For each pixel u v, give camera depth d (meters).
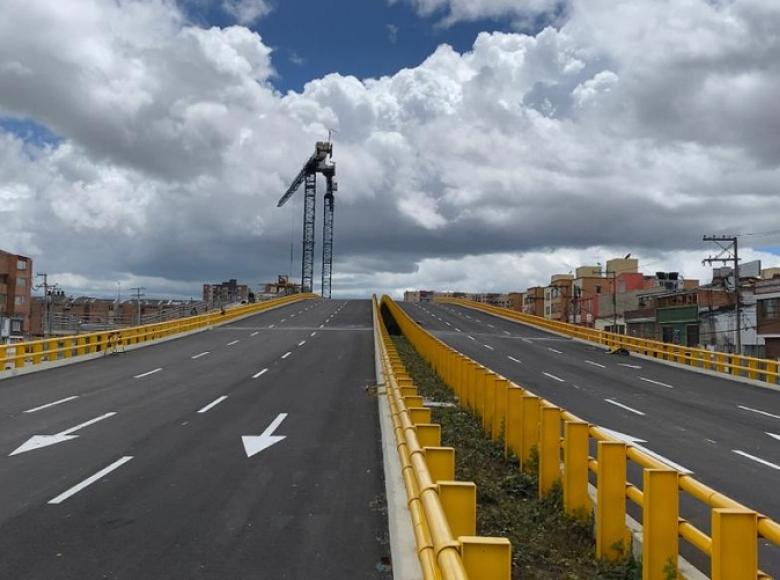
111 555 6.89
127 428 14.34
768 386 26.44
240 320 57.28
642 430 15.80
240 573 6.45
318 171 136.75
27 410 16.77
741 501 9.61
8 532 7.60
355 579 6.34
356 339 40.62
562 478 8.42
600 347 43.31
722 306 58.84
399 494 7.74
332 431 14.09
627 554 6.39
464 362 17.02
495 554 3.33
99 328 72.69
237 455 11.78
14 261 78.75
